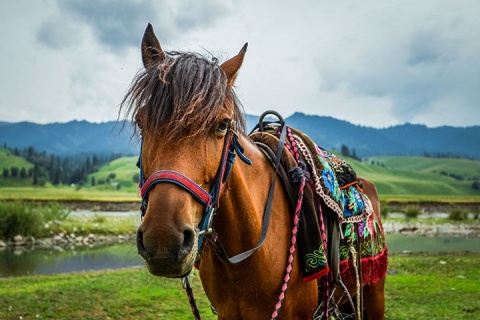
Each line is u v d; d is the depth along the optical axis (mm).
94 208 42656
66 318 6543
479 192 164125
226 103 1993
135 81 2002
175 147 1804
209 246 2322
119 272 10453
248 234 2234
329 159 3176
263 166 2477
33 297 7680
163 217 1676
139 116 1929
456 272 10398
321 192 2611
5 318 6527
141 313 6750
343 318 3355
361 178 4145
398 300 7590
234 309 2389
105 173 178375
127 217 28469
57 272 12602
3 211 18766
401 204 53344
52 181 162875
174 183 1743
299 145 2746
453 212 34531
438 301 7531
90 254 16125
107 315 6676
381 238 3650
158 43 2215
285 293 2387
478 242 21438
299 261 2484
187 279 2467
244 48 2219
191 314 6676
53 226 20797
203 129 1790
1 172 161000
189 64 1890
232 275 2287
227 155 2002
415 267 11125
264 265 2285
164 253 1644
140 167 2061
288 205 2523
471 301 7539
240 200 2186
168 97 1826
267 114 2949
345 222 2910
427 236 24578
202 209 1853
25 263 14141
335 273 2717
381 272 3541
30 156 192500
